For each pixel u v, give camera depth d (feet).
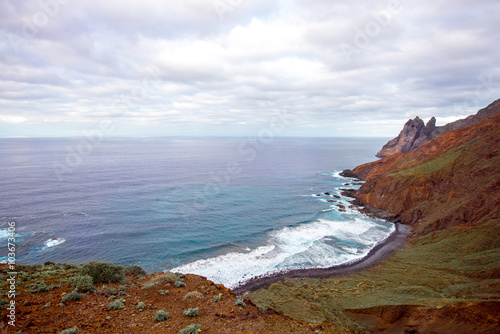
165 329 28.60
